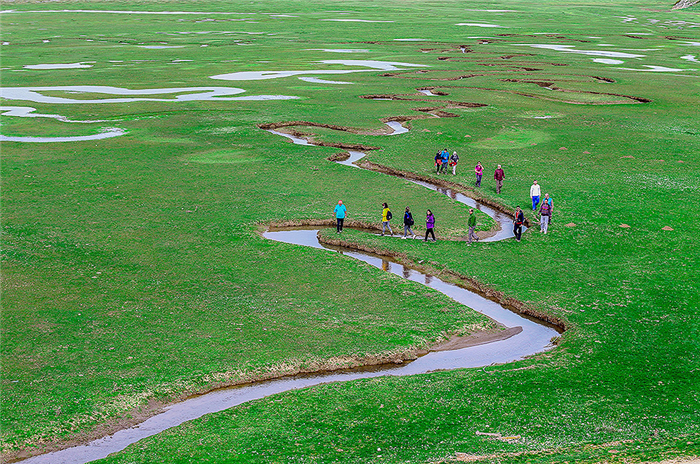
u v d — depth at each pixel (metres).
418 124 81.00
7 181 57.44
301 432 24.84
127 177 59.22
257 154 67.38
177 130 78.19
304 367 29.73
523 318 35.25
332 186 56.94
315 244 45.34
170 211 50.22
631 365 29.72
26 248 42.34
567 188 56.25
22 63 142.25
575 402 26.88
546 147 70.12
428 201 53.00
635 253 42.69
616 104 94.75
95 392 27.06
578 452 22.84
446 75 122.38
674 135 75.31
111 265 40.03
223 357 30.00
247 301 35.66
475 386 28.12
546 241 44.88
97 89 108.06
